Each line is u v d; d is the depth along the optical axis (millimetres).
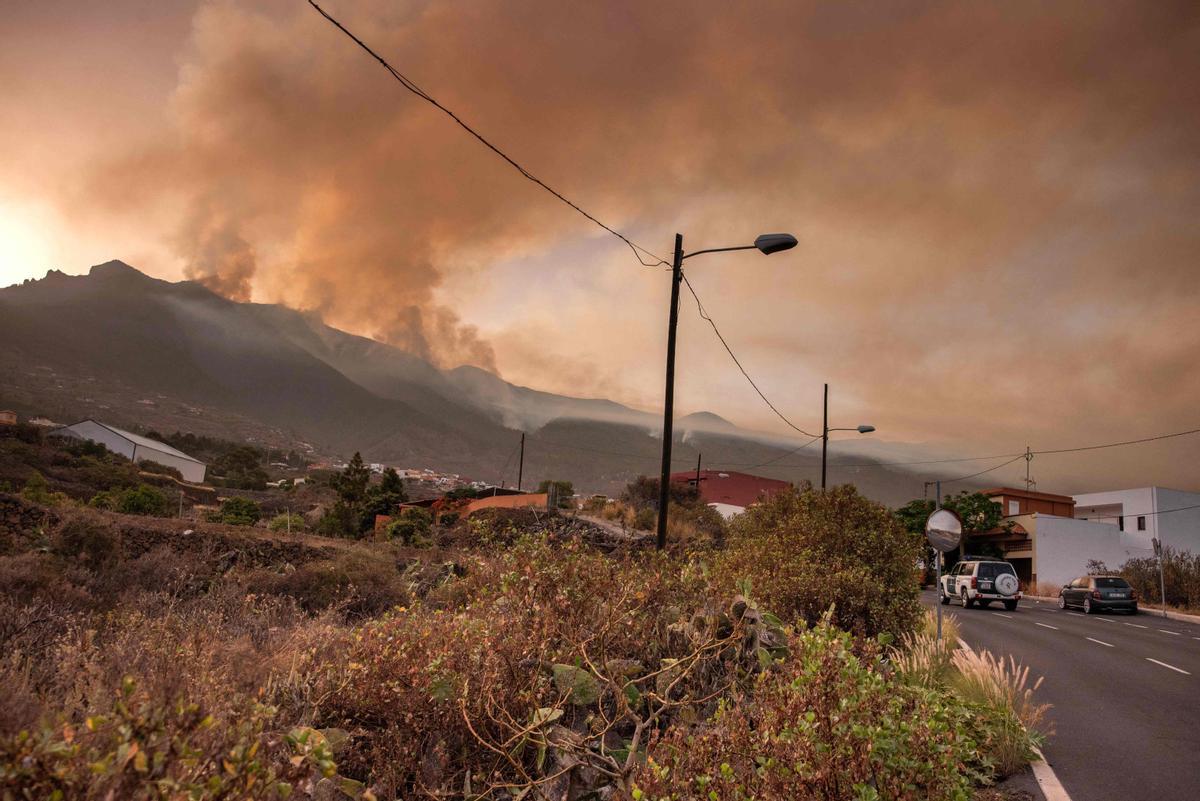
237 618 9953
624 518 31422
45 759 2615
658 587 7320
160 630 6988
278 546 21766
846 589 11523
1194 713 10414
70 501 34594
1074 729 9234
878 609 11688
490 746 4957
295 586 14781
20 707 3939
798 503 15680
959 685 9609
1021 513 63156
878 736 4352
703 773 4078
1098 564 48875
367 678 5535
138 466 94188
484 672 5484
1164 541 56500
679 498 48844
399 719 5336
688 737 4523
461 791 5121
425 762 5156
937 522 12805
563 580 6773
